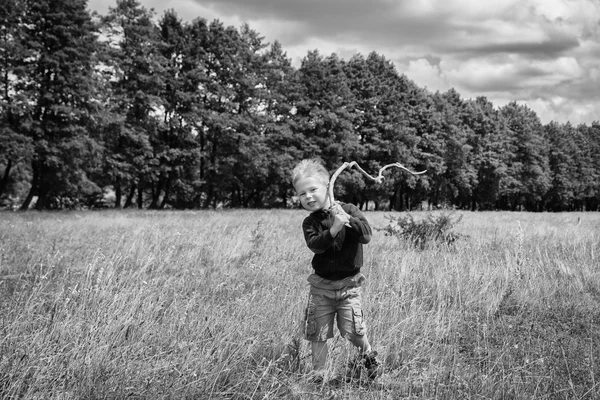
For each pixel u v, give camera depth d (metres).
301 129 46.69
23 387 3.22
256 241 10.54
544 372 3.80
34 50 32.38
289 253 9.80
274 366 3.67
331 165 45.97
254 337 4.15
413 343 4.42
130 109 39.62
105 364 3.46
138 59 38.81
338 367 3.90
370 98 51.22
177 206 44.59
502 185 68.06
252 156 42.72
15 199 47.12
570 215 34.25
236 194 54.94
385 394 3.43
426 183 53.44
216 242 10.68
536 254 9.20
